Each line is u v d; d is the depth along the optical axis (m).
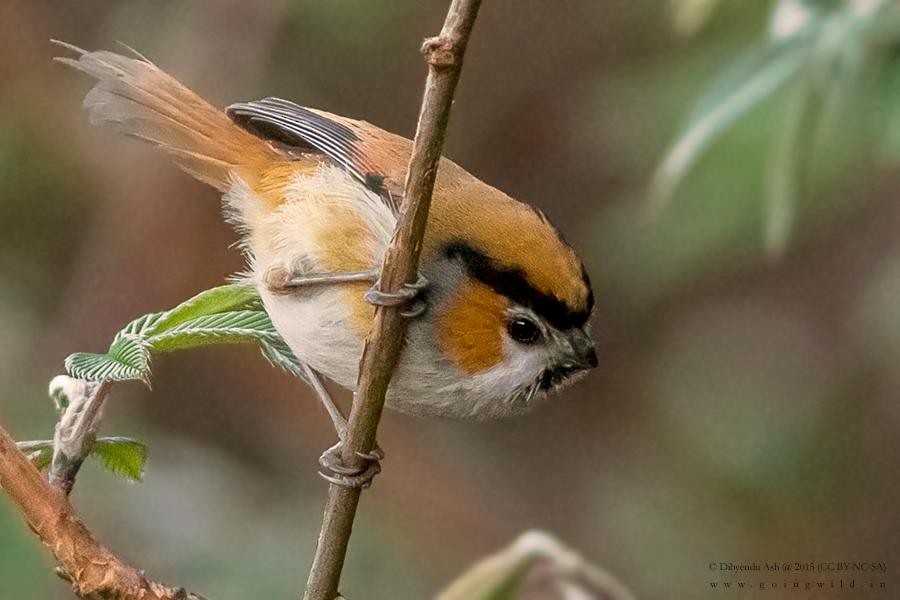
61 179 12.46
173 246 12.09
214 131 7.36
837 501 12.90
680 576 12.79
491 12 14.41
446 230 6.35
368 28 13.15
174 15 12.85
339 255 6.59
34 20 12.71
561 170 14.10
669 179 7.98
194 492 10.60
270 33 12.71
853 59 7.75
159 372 12.21
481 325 6.36
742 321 13.86
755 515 13.02
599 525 13.43
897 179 12.84
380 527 11.61
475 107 14.38
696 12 9.32
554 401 14.21
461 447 13.52
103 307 11.96
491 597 5.95
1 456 4.57
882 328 11.73
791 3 7.74
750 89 7.71
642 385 14.02
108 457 5.04
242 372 12.37
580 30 14.29
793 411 13.37
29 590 8.70
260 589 10.02
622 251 12.04
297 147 7.43
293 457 12.23
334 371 6.66
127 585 4.62
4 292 12.15
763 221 10.21
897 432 13.05
